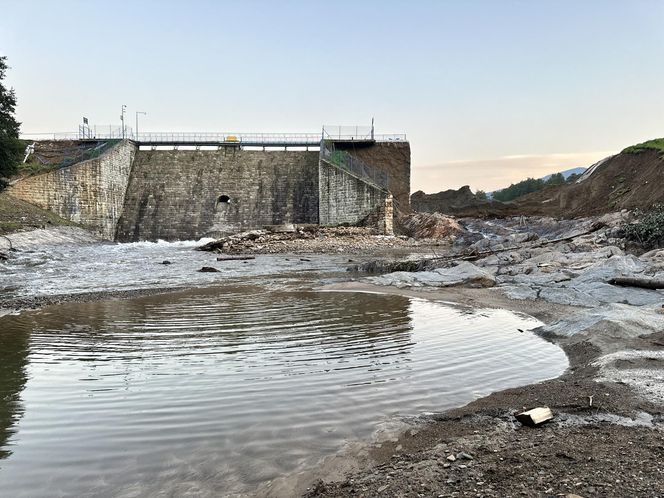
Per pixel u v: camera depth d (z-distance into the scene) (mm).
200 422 6480
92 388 7863
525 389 7559
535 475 4684
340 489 4754
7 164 36469
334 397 7352
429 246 46469
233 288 19984
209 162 65688
